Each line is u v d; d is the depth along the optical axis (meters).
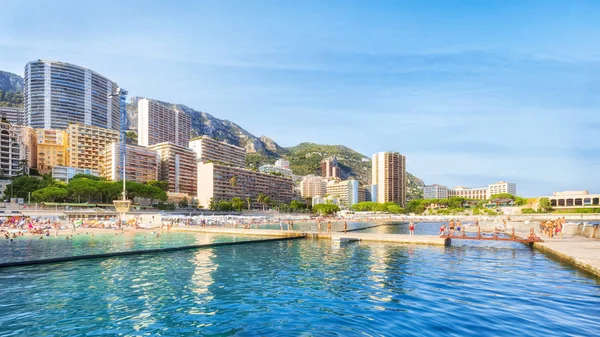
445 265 27.02
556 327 12.96
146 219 75.62
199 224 83.69
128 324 13.73
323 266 26.88
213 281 21.44
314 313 14.96
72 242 43.22
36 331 13.00
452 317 14.23
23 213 88.75
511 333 12.39
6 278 22.17
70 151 171.00
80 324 13.73
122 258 30.78
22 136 164.50
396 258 30.89
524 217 170.00
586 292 18.02
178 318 14.41
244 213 167.25
